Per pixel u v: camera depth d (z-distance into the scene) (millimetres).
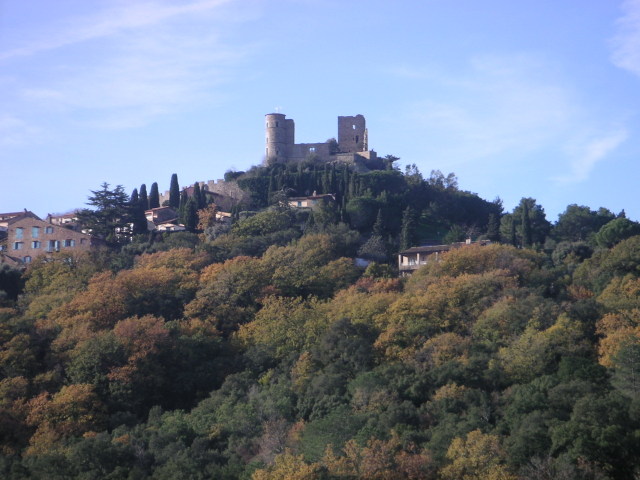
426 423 90625
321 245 158875
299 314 122000
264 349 115188
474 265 136000
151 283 137875
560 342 101500
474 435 80938
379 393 95375
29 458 88812
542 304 111000
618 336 99125
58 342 114125
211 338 120188
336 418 89438
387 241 180000
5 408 100062
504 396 92875
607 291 120188
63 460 85688
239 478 82812
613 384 91250
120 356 109750
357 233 174875
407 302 117438
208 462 87062
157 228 198875
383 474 78750
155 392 108688
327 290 140250
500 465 78875
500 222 195500
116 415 101688
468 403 92250
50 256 168000
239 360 114688
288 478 77188
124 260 161125
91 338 113188
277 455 83250
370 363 107688
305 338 115750
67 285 146250
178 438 92312
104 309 125625
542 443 80938
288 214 188625
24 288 152375
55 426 97625
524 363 98688
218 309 130000
